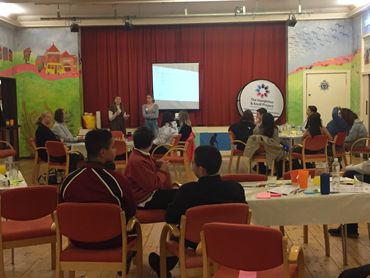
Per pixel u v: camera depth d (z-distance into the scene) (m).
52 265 3.73
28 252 4.18
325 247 3.93
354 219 3.09
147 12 10.15
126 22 9.74
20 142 10.93
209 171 2.67
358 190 3.20
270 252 2.03
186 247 2.74
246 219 2.56
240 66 10.84
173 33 10.81
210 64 10.86
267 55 10.78
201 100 10.97
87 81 10.98
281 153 7.03
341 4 9.73
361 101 9.96
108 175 2.75
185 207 2.67
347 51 10.55
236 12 9.64
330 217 3.07
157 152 7.68
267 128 7.07
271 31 10.74
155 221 3.49
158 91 10.92
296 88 10.70
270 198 3.07
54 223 2.94
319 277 3.47
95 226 2.62
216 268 2.52
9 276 3.60
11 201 3.06
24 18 10.50
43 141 7.11
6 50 10.38
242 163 9.54
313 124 7.11
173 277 3.43
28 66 10.86
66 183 2.79
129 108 10.97
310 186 3.41
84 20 10.50
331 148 7.39
